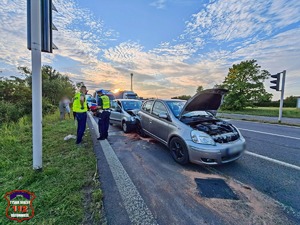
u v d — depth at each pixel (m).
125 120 6.92
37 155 3.05
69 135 5.82
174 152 3.98
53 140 5.40
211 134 3.57
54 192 2.47
